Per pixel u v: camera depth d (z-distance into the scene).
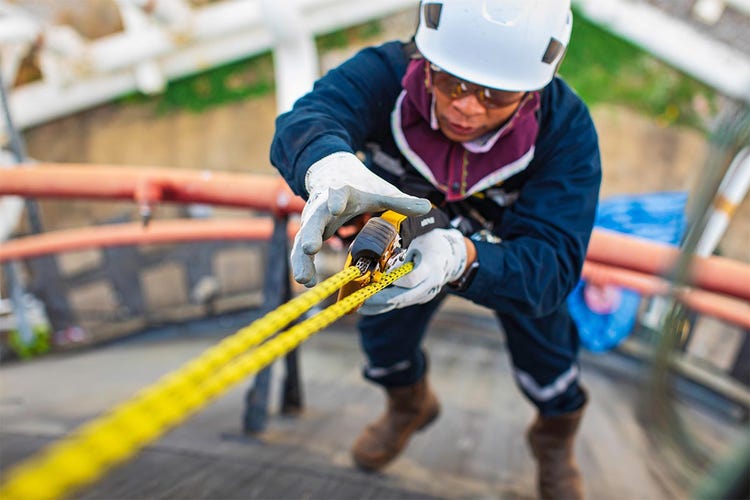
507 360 4.77
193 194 2.74
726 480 0.49
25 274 6.00
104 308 6.26
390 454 2.31
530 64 1.38
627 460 2.81
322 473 2.17
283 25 5.68
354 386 3.54
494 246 1.42
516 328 1.98
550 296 1.48
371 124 1.62
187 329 6.00
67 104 6.86
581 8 6.86
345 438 2.67
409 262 1.24
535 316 1.51
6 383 3.48
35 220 5.21
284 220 2.61
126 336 5.86
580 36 6.96
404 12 6.83
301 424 2.79
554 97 1.59
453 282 1.41
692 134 6.89
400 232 1.21
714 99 6.82
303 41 5.86
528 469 2.67
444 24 1.39
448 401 3.38
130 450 0.44
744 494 0.48
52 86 6.75
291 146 1.41
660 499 2.19
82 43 6.57
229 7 6.56
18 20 6.29
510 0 1.34
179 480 1.88
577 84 7.02
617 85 6.98
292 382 2.86
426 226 1.30
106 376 3.62
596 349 3.44
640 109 6.96
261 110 7.11
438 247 1.30
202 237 4.39
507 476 2.54
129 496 1.72
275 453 2.29
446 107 1.43
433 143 1.56
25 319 5.24
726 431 3.76
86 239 4.43
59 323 5.76
